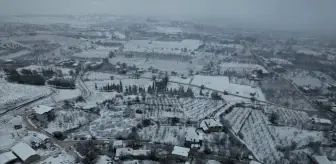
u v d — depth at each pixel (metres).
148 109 135.50
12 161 82.88
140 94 159.38
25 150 85.94
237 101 156.00
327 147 103.69
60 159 86.81
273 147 103.19
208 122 117.56
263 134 113.88
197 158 91.50
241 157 93.44
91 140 100.12
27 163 83.06
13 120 112.25
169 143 101.94
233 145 102.88
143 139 105.06
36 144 94.50
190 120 124.94
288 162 92.19
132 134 108.19
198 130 115.12
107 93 160.50
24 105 130.12
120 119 124.44
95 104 140.00
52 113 119.12
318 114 139.62
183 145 101.62
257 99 160.88
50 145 95.69
